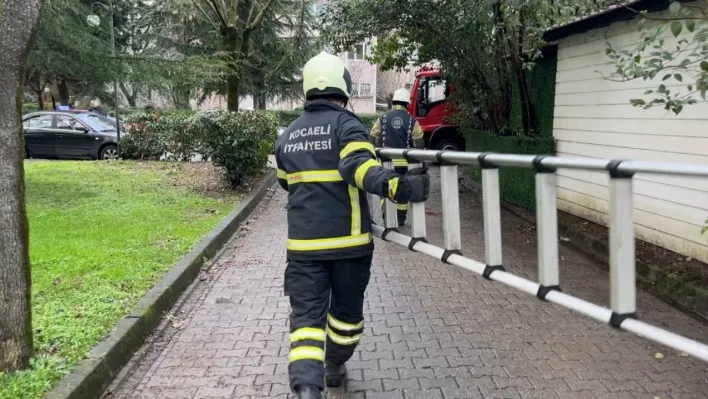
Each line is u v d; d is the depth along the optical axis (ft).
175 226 24.14
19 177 11.21
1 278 11.03
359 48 39.55
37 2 11.10
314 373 9.45
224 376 12.59
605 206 23.34
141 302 15.21
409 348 13.91
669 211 19.07
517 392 11.75
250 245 23.98
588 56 24.34
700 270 16.98
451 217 9.34
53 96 92.22
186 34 80.02
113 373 12.27
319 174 10.05
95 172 39.93
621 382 12.14
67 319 13.88
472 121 42.29
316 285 10.11
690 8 15.69
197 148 48.65
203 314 16.21
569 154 26.35
